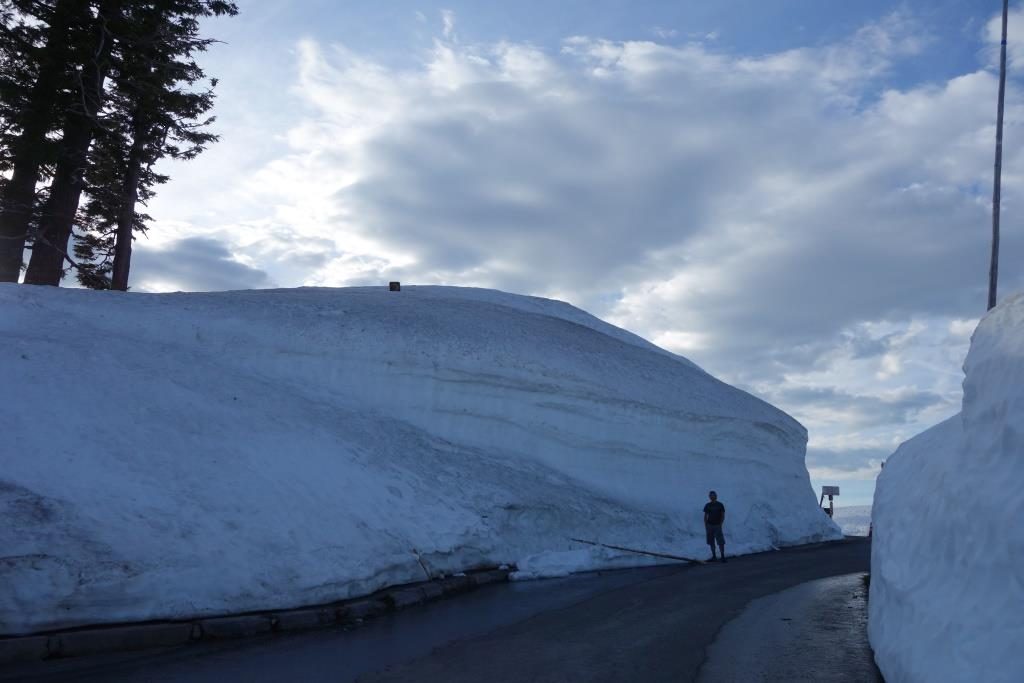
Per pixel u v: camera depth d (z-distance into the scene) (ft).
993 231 69.00
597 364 94.53
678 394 97.19
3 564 29.04
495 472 69.56
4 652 26.37
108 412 45.37
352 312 83.25
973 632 18.13
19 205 91.09
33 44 93.76
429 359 77.30
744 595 44.62
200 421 49.49
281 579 36.73
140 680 23.98
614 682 24.08
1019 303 25.29
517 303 123.24
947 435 31.94
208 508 39.04
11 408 41.50
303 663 26.73
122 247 112.57
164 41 106.42
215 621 31.71
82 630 28.99
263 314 76.28
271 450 49.83
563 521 67.00
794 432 107.76
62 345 53.57
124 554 32.55
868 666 26.30
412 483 57.77
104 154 106.22
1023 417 20.21
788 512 96.63
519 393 81.92
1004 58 71.00
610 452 86.38
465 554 53.01
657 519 78.89
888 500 36.27
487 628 33.86
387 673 25.26
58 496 34.45
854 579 53.57
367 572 41.22
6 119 93.50
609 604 41.04
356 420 67.00
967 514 21.42
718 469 94.22
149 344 63.05
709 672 25.43
